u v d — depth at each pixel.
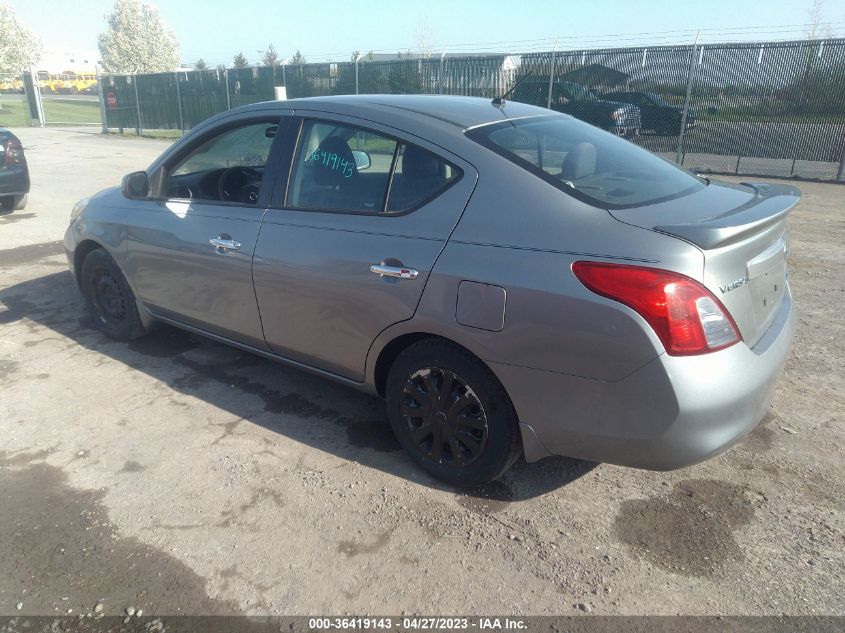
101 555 2.55
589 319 2.31
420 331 2.77
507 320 2.48
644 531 2.67
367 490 2.95
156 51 62.59
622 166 2.98
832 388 3.84
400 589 2.38
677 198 2.74
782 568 2.46
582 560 2.52
